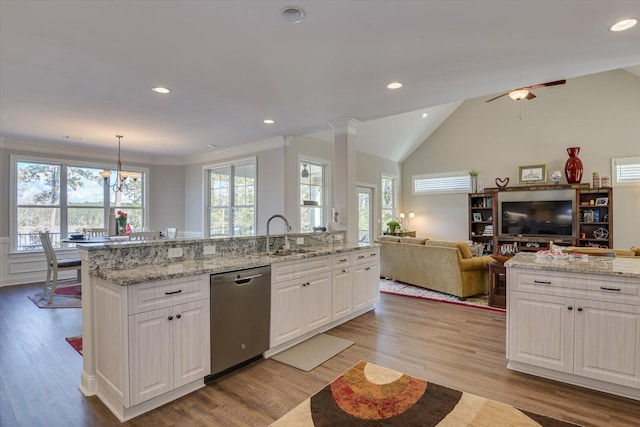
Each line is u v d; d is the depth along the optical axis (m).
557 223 7.26
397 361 2.86
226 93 3.45
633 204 6.74
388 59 2.69
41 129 4.96
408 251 5.73
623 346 2.30
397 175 9.41
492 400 2.24
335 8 1.96
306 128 5.02
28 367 2.76
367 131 7.29
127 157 7.17
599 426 1.98
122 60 2.66
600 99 7.12
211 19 2.07
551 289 2.54
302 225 6.13
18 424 2.03
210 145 6.24
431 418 2.02
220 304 2.55
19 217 5.86
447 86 3.33
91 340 2.37
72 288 5.50
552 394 2.34
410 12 2.02
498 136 8.28
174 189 7.72
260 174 6.03
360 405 2.17
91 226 6.67
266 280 2.91
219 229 7.06
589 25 2.20
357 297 4.05
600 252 4.11
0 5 1.88
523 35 2.33
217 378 2.58
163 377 2.20
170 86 3.24
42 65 2.74
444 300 4.84
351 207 4.68
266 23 2.12
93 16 2.02
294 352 3.05
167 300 2.22
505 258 4.43
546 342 2.56
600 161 7.09
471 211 8.28
